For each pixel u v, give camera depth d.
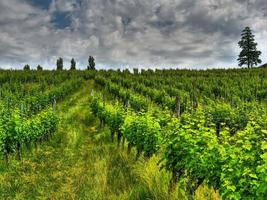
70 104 37.88
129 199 9.29
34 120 17.95
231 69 70.12
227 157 6.89
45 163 14.26
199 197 8.51
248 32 110.06
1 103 23.67
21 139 14.72
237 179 6.35
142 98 32.41
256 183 5.74
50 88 47.19
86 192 10.20
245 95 37.06
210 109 22.02
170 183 9.21
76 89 56.09
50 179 12.09
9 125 14.33
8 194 10.60
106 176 11.13
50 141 18.84
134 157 13.83
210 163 7.29
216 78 52.19
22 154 15.81
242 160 6.50
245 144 6.82
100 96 30.77
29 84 56.25
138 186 9.94
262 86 42.34
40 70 81.88
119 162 13.09
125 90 41.50
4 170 13.02
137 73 69.94
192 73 65.06
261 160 6.10
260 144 6.59
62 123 24.77
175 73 66.62
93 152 15.46
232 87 42.72
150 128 12.27
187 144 8.39
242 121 20.33
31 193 10.74
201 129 8.53
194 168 7.95
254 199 5.88
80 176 12.07
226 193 6.38
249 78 51.66
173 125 9.67
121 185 10.52
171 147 9.21
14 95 36.34
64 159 14.73
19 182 11.66
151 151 12.30
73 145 17.25
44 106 34.31
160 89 41.97
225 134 7.98
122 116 16.97
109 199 9.48
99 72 76.12
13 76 61.00
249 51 109.69
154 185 9.70
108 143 17.62
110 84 49.53
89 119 27.00
